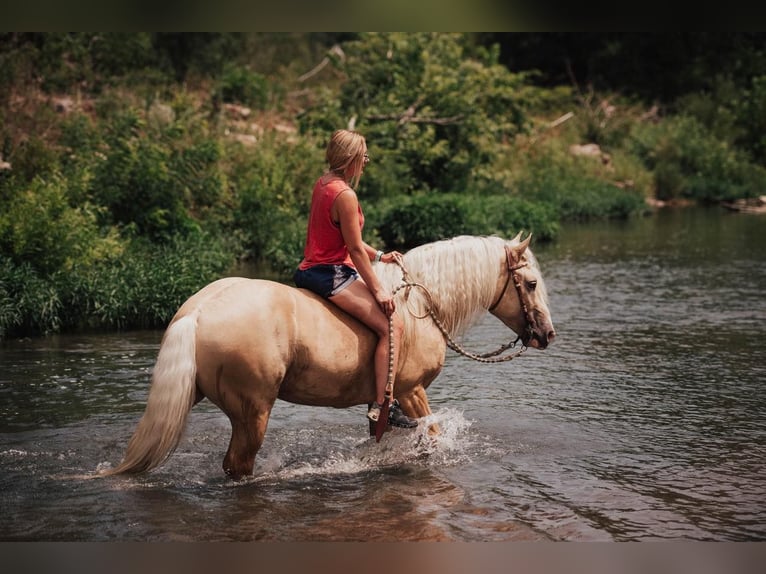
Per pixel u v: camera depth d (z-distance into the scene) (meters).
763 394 7.66
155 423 4.77
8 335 9.70
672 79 40.66
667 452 6.14
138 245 13.04
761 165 36.75
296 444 6.26
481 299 5.84
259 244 15.58
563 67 41.97
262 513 4.95
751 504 5.20
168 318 10.29
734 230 22.36
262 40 29.23
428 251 5.77
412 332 5.59
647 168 33.38
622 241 20.00
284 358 4.99
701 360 8.92
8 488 5.25
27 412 6.91
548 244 19.44
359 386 5.40
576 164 30.94
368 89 24.08
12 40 19.80
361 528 4.78
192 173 15.26
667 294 12.95
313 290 5.29
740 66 40.94
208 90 24.44
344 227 5.12
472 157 24.89
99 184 13.87
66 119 17.02
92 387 7.65
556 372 8.48
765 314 11.38
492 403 7.41
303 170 18.34
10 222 10.79
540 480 5.58
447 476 5.62
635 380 8.16
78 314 10.23
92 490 5.23
